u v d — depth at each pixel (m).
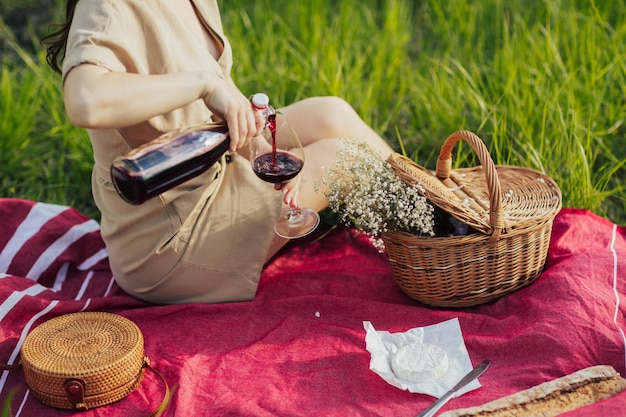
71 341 1.82
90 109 1.62
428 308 2.06
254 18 3.31
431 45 3.23
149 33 1.79
